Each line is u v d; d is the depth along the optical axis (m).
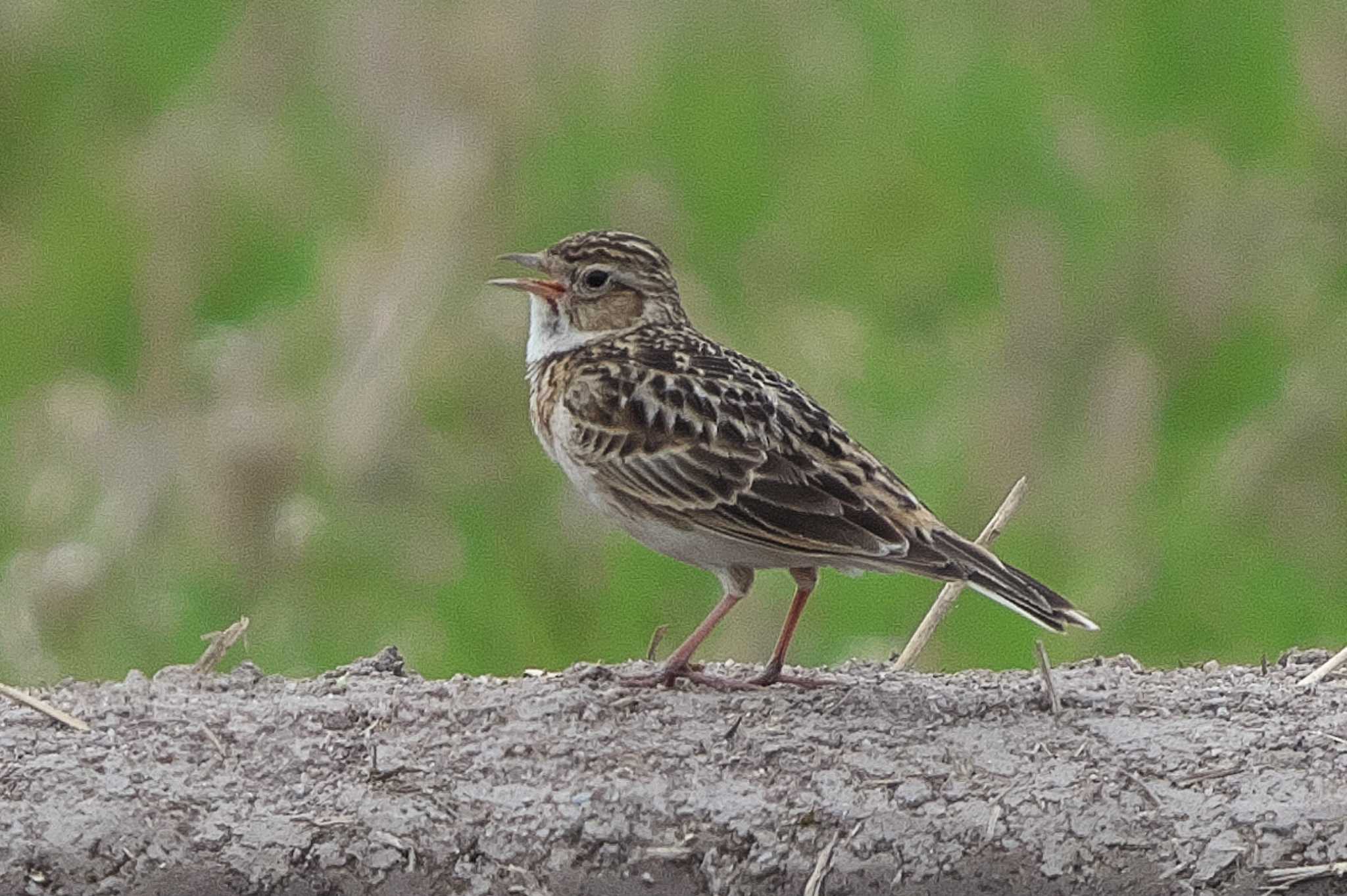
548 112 16.61
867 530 10.12
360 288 15.53
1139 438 14.78
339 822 9.40
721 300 16.48
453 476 15.05
